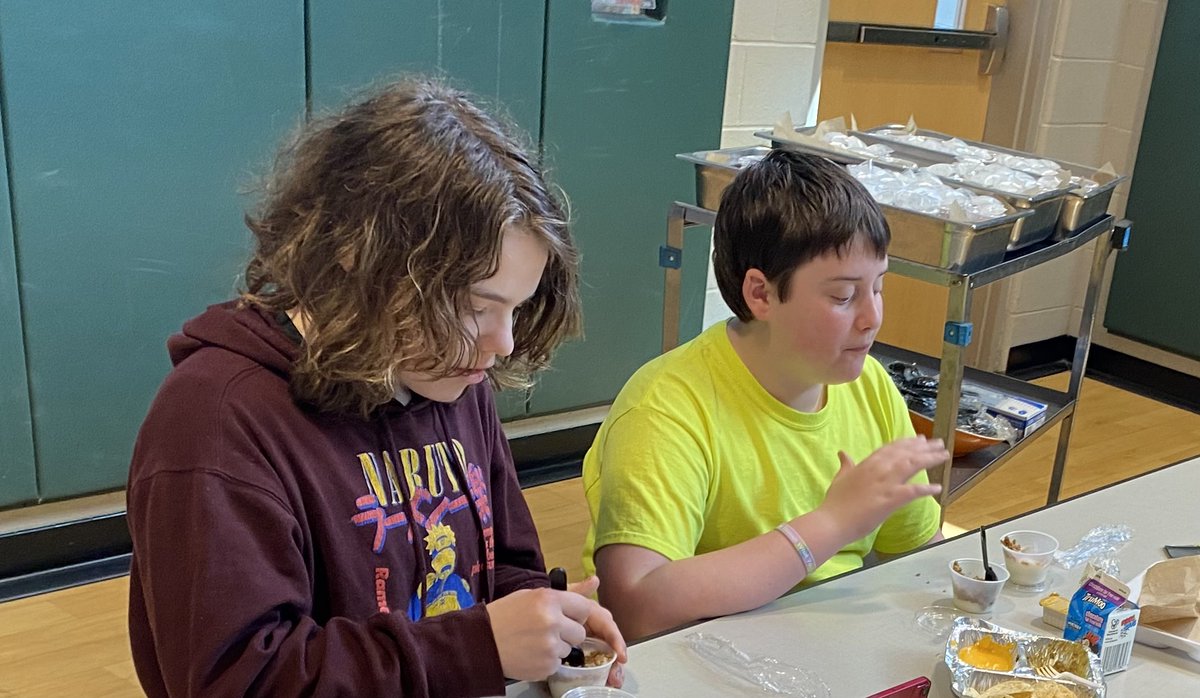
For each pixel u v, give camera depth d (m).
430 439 1.13
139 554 0.94
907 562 1.32
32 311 2.29
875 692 1.05
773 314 1.41
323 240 0.92
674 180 3.17
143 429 0.96
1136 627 1.14
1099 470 3.44
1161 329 4.06
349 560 1.03
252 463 0.95
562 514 2.92
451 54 2.67
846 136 2.60
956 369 2.01
